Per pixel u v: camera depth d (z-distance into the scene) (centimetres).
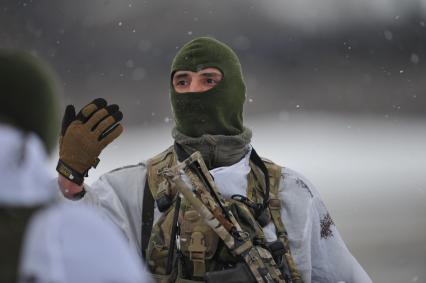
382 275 1622
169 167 717
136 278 357
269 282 664
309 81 17975
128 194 713
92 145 652
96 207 677
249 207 702
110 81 15412
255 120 12875
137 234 705
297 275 702
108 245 353
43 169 356
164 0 18812
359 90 16725
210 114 721
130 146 6931
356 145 8469
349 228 2211
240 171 716
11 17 13588
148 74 16188
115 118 659
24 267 343
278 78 18450
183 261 680
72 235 350
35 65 359
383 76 17212
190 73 725
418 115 15062
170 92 743
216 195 686
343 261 741
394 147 8312
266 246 687
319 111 15825
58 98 366
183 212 684
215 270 675
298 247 713
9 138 351
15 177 348
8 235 345
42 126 359
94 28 16112
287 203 725
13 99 353
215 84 723
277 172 736
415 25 18200
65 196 657
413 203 2756
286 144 8394
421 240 1991
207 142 713
